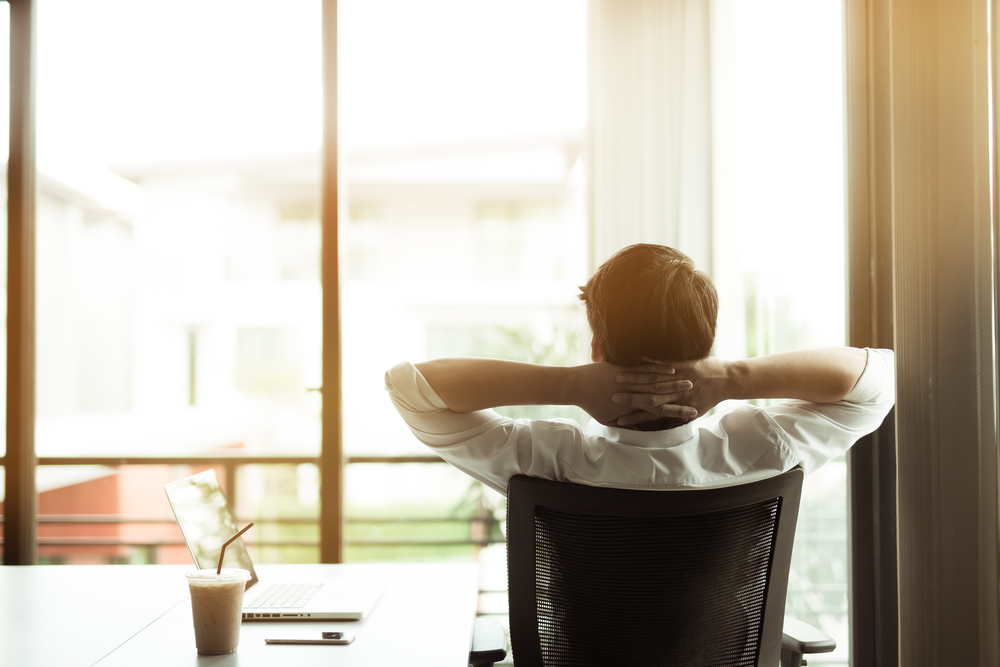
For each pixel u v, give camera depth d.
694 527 0.78
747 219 1.70
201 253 5.81
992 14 1.08
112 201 5.09
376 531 4.82
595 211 1.75
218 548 1.10
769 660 0.84
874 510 1.39
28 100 2.03
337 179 1.95
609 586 0.80
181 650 0.87
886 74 1.38
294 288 6.14
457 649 0.86
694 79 1.72
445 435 0.86
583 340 1.82
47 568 1.31
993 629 1.12
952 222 1.15
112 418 5.19
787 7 1.62
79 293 4.84
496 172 6.22
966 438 1.14
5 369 2.02
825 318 1.56
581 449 0.85
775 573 0.82
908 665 1.21
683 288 0.82
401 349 6.33
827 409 0.90
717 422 0.90
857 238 1.41
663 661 0.80
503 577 3.02
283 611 0.99
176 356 5.73
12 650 0.88
